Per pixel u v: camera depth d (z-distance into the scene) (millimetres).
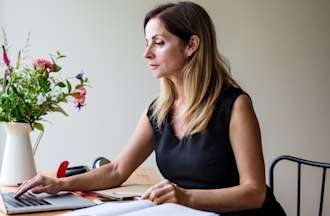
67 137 2582
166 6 1411
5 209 1047
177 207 943
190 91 1362
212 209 1115
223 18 2777
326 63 2920
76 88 1558
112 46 2625
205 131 1336
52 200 1163
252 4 2809
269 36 2840
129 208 963
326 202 2965
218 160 1328
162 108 1455
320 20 2902
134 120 2664
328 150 2932
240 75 2814
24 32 2502
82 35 2584
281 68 2867
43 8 2527
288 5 2857
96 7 2598
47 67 1466
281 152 2893
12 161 1400
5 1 2475
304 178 2934
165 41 1354
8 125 1402
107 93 2629
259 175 1241
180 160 1367
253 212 1320
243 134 1294
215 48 1407
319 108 2920
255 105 2852
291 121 2895
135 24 2645
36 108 1451
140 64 2660
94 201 1194
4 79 1453
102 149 2633
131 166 1498
